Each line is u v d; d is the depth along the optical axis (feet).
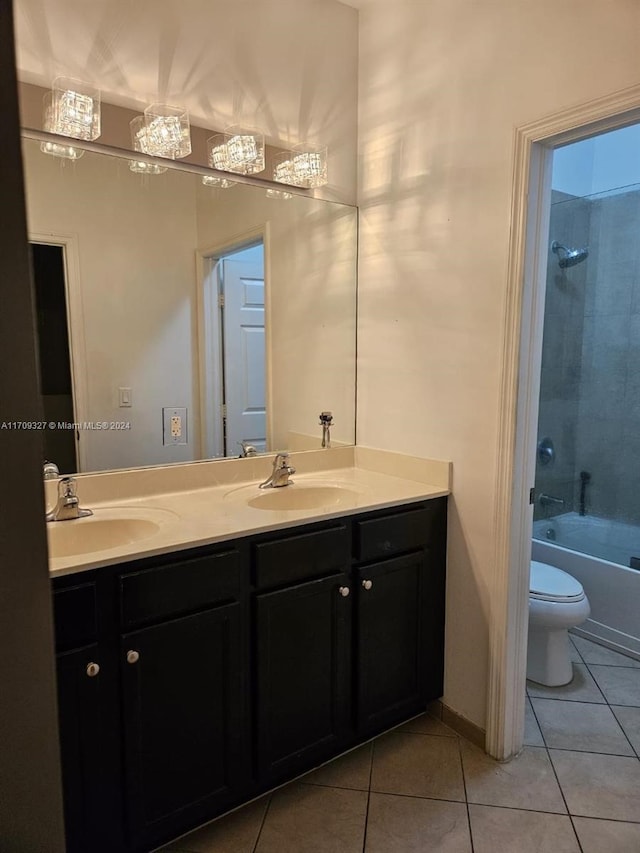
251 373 7.11
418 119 6.63
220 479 6.88
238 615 5.08
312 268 7.39
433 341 6.65
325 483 6.98
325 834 5.17
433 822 5.28
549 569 8.23
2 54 1.61
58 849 1.91
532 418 5.90
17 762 1.80
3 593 1.73
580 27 4.94
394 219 7.07
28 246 1.71
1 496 1.71
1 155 1.63
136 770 4.60
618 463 9.28
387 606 6.20
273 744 5.44
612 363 9.35
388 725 6.64
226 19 6.37
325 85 7.21
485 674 6.28
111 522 5.52
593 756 6.17
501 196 5.73
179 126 6.05
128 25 5.75
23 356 1.71
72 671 4.20
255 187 6.86
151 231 6.21
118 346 6.15
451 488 6.56
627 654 8.40
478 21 5.84
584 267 9.67
